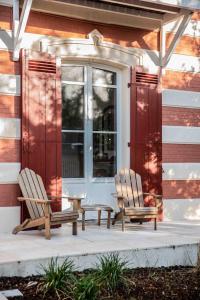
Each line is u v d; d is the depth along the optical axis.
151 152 8.35
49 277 4.57
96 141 8.22
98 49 7.94
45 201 6.39
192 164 8.80
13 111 7.23
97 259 5.52
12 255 5.34
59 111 7.56
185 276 5.40
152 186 8.32
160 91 8.46
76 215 6.76
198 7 7.57
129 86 8.25
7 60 7.19
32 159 7.30
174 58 8.66
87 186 8.08
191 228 7.55
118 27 8.13
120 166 8.37
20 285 4.79
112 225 7.71
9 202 7.14
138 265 5.79
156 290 4.82
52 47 7.57
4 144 7.15
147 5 7.50
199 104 8.87
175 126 8.65
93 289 4.31
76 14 7.67
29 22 7.41
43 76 7.43
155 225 7.33
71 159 7.98
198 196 8.83
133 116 8.21
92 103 8.18
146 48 8.39
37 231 7.14
